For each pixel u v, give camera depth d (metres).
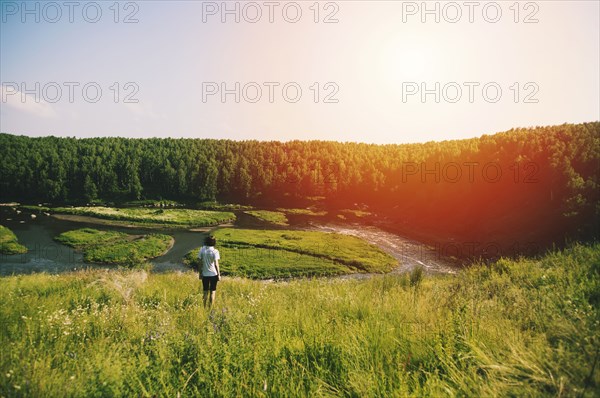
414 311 5.50
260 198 159.38
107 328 5.54
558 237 73.44
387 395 3.03
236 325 5.25
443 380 3.23
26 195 143.62
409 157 168.12
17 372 3.37
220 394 3.21
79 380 3.34
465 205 108.19
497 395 2.86
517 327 4.53
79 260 60.94
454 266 60.62
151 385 3.34
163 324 5.34
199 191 158.25
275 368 3.67
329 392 3.24
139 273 14.71
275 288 11.59
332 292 8.70
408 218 118.19
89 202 139.38
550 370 3.05
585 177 89.69
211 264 9.14
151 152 190.62
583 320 4.03
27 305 7.21
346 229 101.81
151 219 103.19
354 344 4.09
